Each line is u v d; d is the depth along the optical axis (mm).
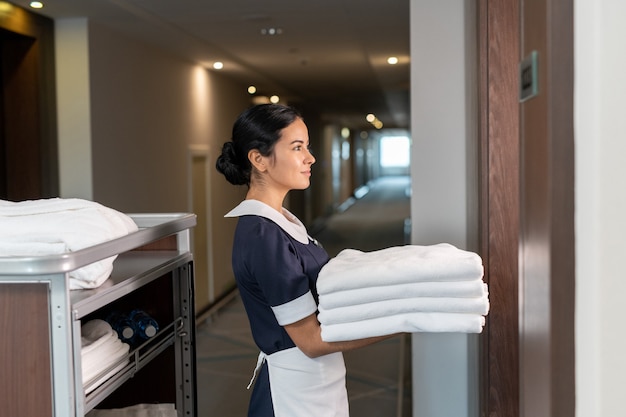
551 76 925
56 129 4410
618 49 879
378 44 5508
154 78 5477
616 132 886
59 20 4375
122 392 2041
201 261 6801
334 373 1698
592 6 882
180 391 2021
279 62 6570
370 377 4215
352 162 24016
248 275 1622
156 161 5516
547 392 994
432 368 2928
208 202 6930
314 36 5137
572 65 917
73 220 1487
